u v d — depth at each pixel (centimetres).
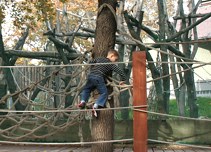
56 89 1173
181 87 1198
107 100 580
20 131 1034
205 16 1103
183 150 971
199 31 2034
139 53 458
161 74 1207
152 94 1187
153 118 1110
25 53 1198
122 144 1038
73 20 2409
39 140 1087
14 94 867
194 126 1028
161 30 1105
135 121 456
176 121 1040
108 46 639
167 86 1113
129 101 1136
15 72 1274
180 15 1216
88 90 577
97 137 602
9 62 1190
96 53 642
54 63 1439
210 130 1019
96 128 606
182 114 1195
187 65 1064
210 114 1627
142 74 455
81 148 1016
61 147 1041
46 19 1316
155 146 1030
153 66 1084
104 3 648
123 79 564
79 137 1053
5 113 1129
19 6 1343
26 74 1264
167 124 1044
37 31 2686
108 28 641
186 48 1189
